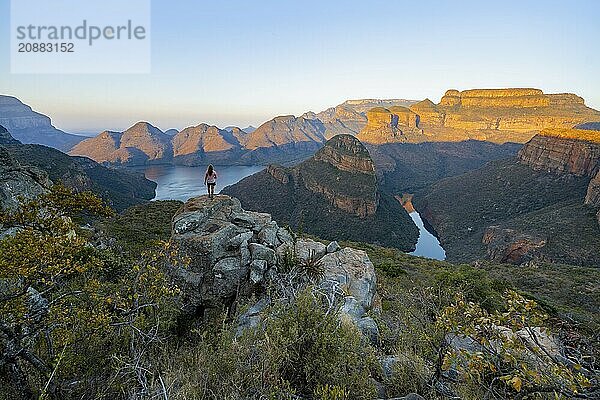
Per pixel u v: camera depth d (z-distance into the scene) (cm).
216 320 771
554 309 1662
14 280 505
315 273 895
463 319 421
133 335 494
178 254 945
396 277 1831
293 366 397
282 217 12156
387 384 413
